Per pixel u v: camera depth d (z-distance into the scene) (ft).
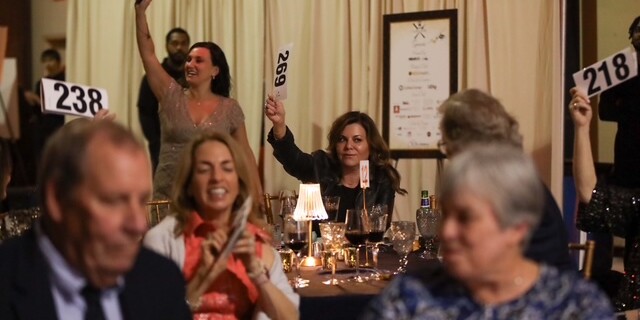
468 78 17.07
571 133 18.13
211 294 8.66
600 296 5.69
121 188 5.41
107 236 5.43
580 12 19.16
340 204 14.28
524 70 16.75
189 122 14.89
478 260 5.53
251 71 18.33
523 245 5.76
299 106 18.12
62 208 5.48
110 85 18.93
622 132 13.47
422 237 13.21
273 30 18.22
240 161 9.04
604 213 11.53
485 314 5.64
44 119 20.21
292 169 14.99
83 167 5.39
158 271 6.42
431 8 17.25
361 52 17.71
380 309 5.79
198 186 8.86
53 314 5.73
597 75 11.94
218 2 18.44
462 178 5.54
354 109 17.80
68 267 5.74
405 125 16.87
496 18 16.88
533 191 5.57
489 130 7.76
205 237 8.87
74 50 19.16
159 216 13.88
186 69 15.17
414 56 16.78
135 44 18.89
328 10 17.87
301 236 10.87
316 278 10.78
